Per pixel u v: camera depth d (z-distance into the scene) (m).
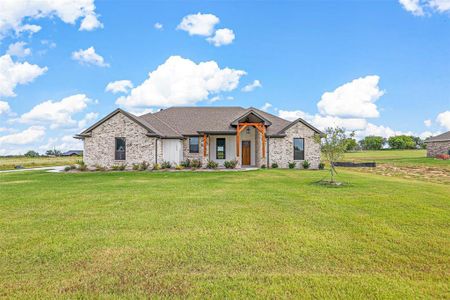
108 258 5.20
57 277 4.49
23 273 4.65
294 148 25.89
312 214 8.29
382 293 3.98
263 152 25.30
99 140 24.02
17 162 41.50
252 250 5.57
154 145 23.61
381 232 6.70
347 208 9.02
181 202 9.91
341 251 5.57
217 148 27.78
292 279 4.39
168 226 7.13
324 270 4.76
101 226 7.16
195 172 21.39
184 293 3.98
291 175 19.16
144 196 11.02
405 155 58.81
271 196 10.98
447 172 26.14
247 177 17.89
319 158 25.84
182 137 25.56
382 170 28.42
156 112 30.75
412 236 6.44
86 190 12.65
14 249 5.66
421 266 4.95
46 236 6.42
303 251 5.54
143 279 4.40
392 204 9.56
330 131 15.42
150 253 5.41
